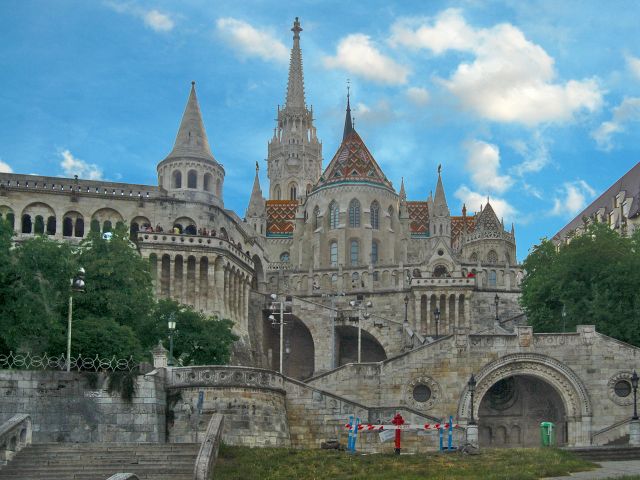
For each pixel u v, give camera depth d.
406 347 83.69
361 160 121.50
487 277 104.88
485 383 60.66
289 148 190.00
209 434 37.84
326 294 98.00
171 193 92.94
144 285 60.44
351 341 90.62
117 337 51.06
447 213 132.88
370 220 118.25
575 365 60.94
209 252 78.75
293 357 89.44
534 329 74.19
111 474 34.53
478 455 39.03
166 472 34.94
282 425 51.44
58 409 45.41
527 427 66.06
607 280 68.94
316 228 119.50
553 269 74.94
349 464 37.22
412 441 51.25
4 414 44.62
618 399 60.44
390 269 104.31
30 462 35.94
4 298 48.72
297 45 197.38
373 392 60.50
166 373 49.31
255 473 35.75
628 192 112.25
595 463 37.06
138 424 46.62
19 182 86.88
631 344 66.25
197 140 95.81
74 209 87.62
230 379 49.88
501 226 133.00
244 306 84.88
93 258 57.28
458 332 61.22
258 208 137.75
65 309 52.50
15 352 49.50
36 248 51.50
